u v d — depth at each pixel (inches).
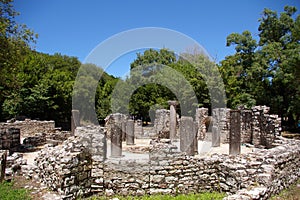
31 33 623.2
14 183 273.6
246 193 217.2
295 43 962.7
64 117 1133.1
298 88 856.9
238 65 1105.4
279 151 319.3
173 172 292.2
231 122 466.3
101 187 279.9
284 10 1097.4
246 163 273.7
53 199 227.3
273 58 956.6
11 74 621.9
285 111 1021.8
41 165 285.0
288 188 291.4
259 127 636.1
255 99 1018.1
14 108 984.3
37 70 1103.6
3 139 515.2
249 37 1095.6
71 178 252.7
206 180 300.8
